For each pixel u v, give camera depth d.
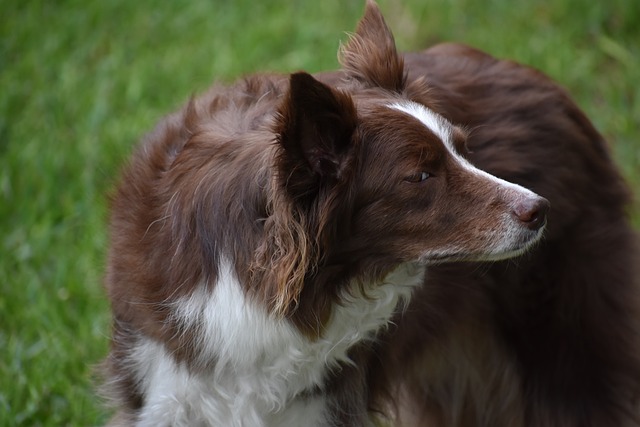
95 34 12.92
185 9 13.35
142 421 6.77
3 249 10.04
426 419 8.52
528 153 7.53
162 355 6.51
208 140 6.37
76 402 8.48
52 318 9.22
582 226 7.70
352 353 6.87
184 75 12.11
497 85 7.70
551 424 7.86
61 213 10.45
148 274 6.37
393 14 13.25
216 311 6.22
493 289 7.58
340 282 6.43
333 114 5.84
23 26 12.83
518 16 13.21
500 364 8.00
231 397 6.60
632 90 12.27
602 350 7.77
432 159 6.20
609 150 8.38
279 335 6.32
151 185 6.54
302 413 6.80
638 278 7.96
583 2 13.15
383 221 6.25
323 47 12.59
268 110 6.47
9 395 8.53
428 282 7.22
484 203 6.23
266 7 13.45
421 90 6.75
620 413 7.84
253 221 6.06
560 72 12.31
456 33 12.95
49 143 11.15
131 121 11.33
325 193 6.01
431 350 7.54
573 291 7.65
